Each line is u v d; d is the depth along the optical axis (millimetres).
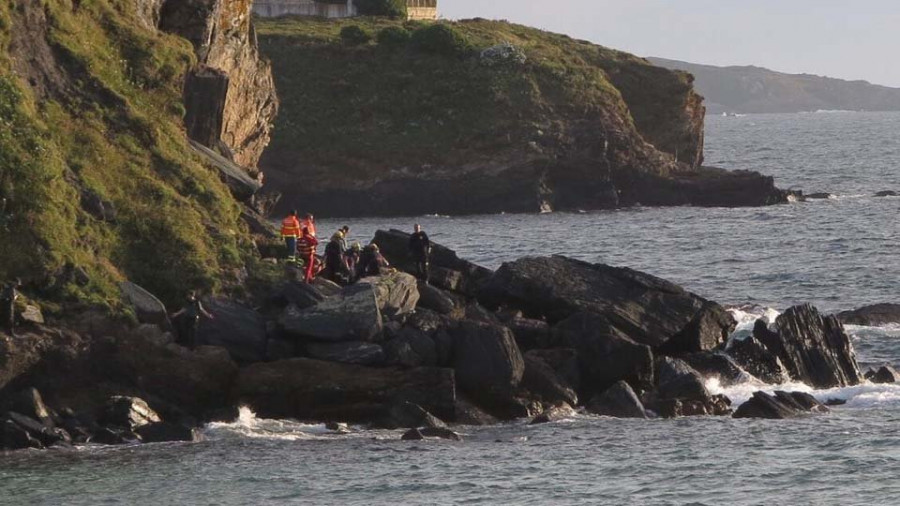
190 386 150000
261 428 145375
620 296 174750
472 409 152375
